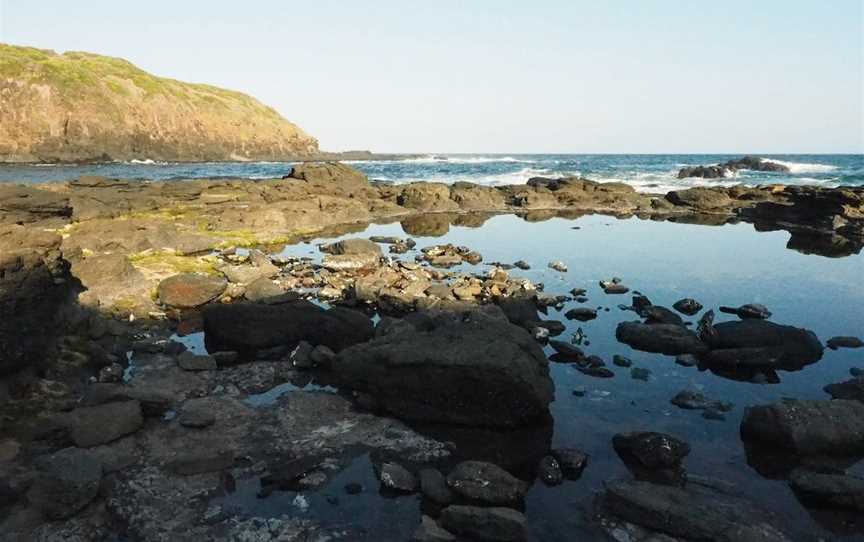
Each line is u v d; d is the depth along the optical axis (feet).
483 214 130.93
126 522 21.02
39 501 21.11
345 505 22.31
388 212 127.24
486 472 23.32
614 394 32.94
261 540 20.15
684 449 26.05
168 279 51.21
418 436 28.22
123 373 34.40
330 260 66.44
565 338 42.60
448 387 29.37
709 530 20.13
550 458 25.18
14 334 30.68
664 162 435.53
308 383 34.27
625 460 25.90
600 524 21.25
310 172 159.33
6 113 305.73
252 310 40.70
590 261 73.05
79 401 30.19
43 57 367.45
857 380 32.65
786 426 26.58
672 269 67.87
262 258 67.00
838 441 26.27
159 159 371.97
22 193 77.05
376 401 30.94
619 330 43.06
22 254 33.96
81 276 51.19
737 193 144.05
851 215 101.65
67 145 319.68
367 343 33.42
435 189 140.26
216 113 447.01
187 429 28.12
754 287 59.11
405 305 49.57
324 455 26.12
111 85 362.12
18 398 29.81
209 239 80.02
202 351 39.34
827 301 53.62
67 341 37.35
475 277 61.72
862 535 20.61
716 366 37.17
